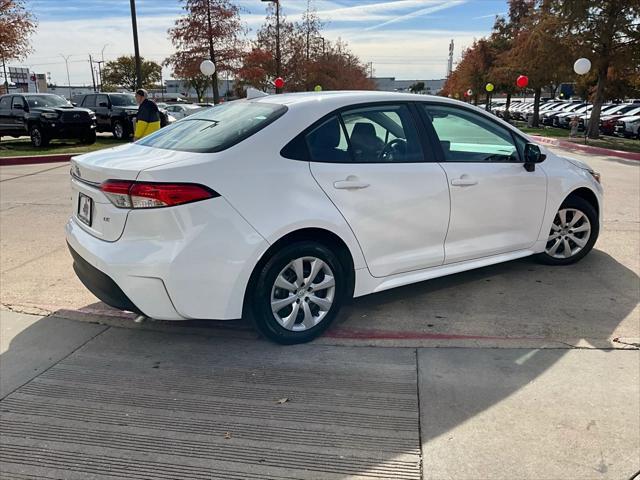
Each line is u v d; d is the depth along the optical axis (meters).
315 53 37.66
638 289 4.55
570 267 5.11
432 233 4.03
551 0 22.45
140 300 3.15
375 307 4.24
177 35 22.81
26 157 13.63
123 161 3.32
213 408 2.91
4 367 3.35
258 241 3.23
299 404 2.94
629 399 2.92
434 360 3.39
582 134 26.20
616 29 20.50
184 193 3.04
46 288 4.65
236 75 24.27
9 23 18.55
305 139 3.50
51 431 2.72
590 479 2.34
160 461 2.50
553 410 2.83
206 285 3.15
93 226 3.38
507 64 33.44
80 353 3.53
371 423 2.76
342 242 3.61
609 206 7.84
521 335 3.73
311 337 3.64
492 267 5.14
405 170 3.83
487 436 2.63
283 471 2.42
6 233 6.40
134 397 3.02
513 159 4.55
